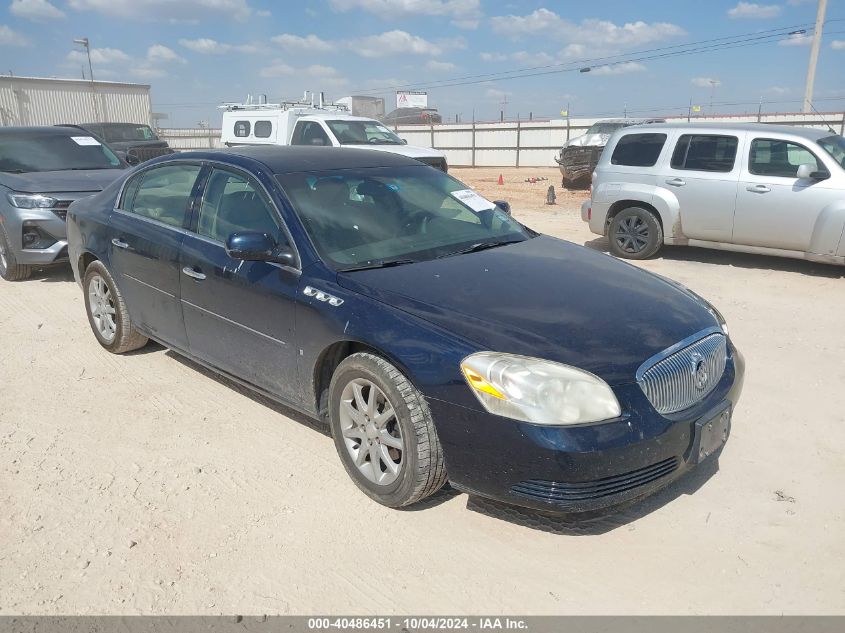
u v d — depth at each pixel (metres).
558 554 3.17
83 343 5.90
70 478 3.77
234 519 3.41
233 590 2.93
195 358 4.69
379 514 3.45
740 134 8.64
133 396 4.81
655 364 3.12
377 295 3.50
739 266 9.05
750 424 4.42
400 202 4.41
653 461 3.04
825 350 5.76
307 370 3.76
